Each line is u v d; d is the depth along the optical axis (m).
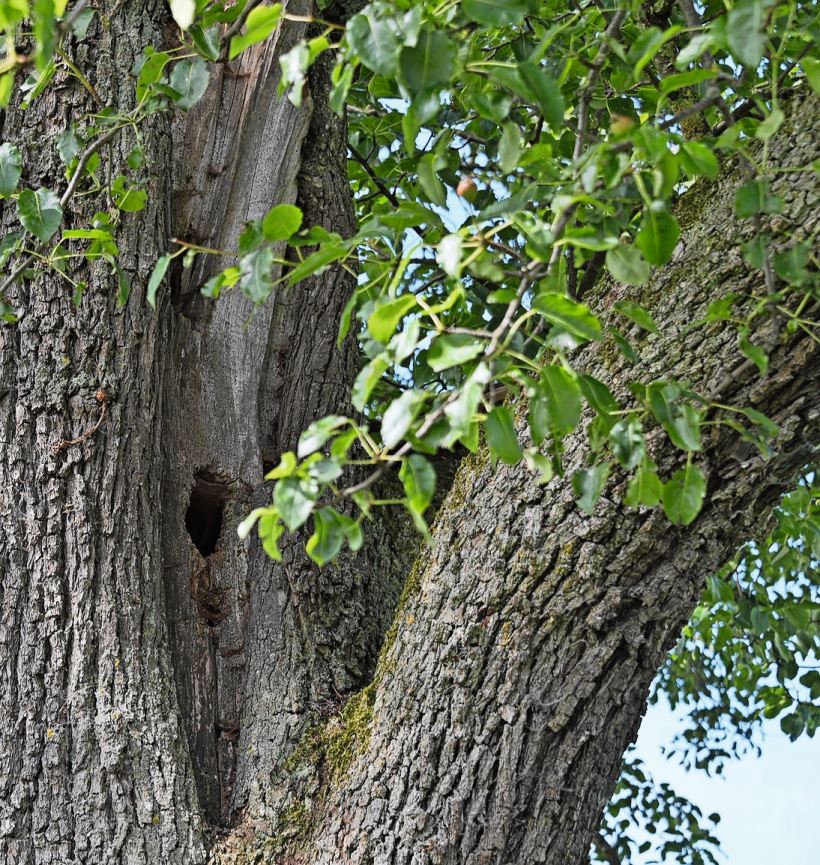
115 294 2.62
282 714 2.61
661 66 2.89
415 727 2.27
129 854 2.28
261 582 2.79
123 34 2.85
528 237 1.41
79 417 2.53
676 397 1.61
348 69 1.51
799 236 1.99
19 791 2.29
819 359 2.00
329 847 2.30
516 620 2.20
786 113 2.12
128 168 2.73
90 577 2.45
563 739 2.22
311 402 3.14
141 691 2.41
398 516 3.20
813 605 4.15
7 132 2.73
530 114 3.23
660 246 1.45
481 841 2.21
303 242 1.65
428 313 1.42
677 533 2.12
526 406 2.25
